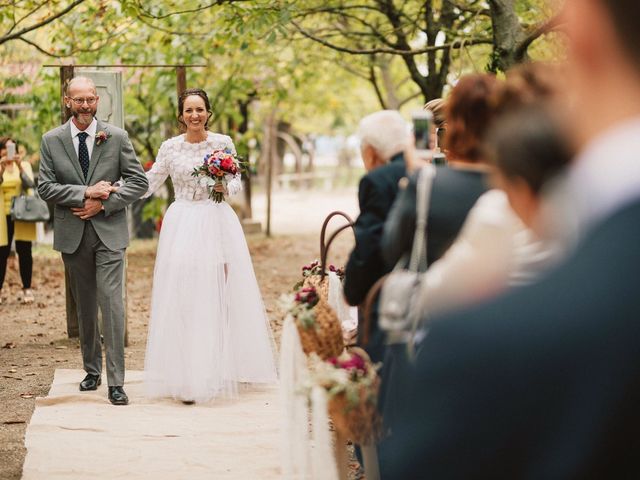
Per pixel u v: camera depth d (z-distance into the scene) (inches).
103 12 385.4
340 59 558.6
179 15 452.4
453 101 120.4
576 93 34.0
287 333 158.4
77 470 184.2
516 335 30.5
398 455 35.3
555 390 30.0
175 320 243.0
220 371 243.3
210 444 202.2
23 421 223.6
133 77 573.0
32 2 341.1
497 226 55.2
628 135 31.1
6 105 569.6
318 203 1213.1
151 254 628.1
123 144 247.6
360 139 145.2
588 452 29.6
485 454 31.5
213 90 591.2
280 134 1419.8
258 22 340.2
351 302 136.9
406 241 113.0
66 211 243.8
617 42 31.7
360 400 127.2
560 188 34.0
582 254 30.2
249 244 710.5
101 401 241.8
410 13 520.1
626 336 28.9
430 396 32.8
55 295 445.4
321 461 147.3
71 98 245.6
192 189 251.3
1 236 409.1
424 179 112.7
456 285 35.3
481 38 341.4
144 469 184.9
